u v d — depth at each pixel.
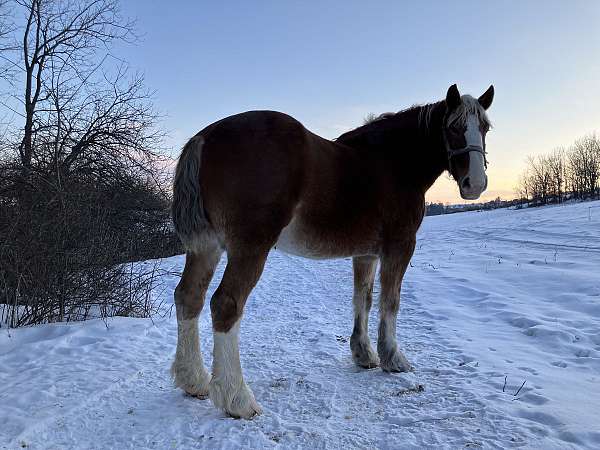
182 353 3.49
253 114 3.34
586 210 23.14
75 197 6.74
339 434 2.86
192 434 2.91
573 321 5.50
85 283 6.34
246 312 6.99
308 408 3.30
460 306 6.82
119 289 6.80
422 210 4.19
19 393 3.46
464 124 3.87
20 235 6.02
